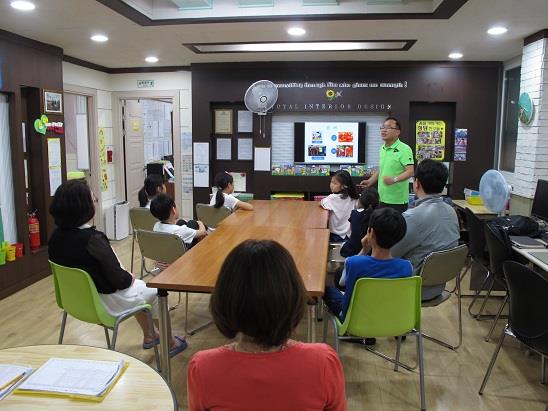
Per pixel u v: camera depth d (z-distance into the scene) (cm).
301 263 256
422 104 645
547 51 447
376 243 246
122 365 151
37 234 496
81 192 253
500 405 268
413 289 240
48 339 353
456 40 489
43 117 499
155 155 924
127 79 690
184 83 679
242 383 105
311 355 108
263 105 604
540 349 235
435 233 291
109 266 258
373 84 624
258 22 416
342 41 495
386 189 475
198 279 232
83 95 636
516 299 247
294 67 630
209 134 662
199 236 359
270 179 653
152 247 335
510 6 368
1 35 438
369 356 326
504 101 611
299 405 105
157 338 323
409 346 342
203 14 407
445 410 263
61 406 130
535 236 366
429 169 295
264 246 106
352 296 235
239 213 425
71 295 256
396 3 389
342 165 651
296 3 397
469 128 624
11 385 139
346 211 430
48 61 509
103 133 680
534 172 476
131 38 481
